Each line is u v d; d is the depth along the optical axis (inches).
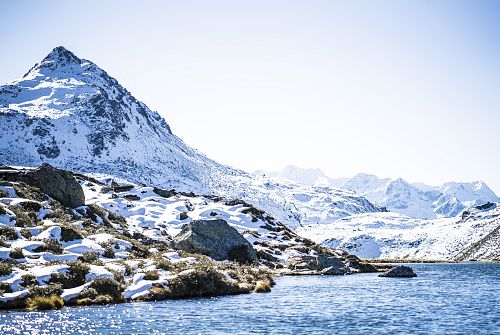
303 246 3609.7
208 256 2556.6
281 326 986.1
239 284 1704.0
